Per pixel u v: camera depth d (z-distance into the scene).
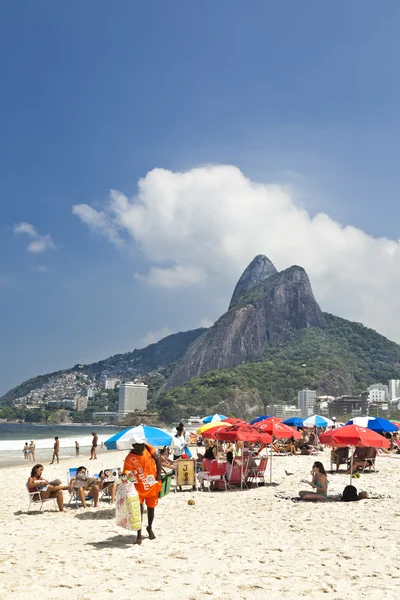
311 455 33.28
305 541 10.42
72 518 13.78
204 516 13.72
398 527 11.72
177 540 10.58
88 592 7.11
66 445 62.06
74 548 9.95
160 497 16.45
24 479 24.94
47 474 27.05
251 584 7.39
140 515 10.10
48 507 15.70
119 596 6.94
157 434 14.44
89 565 8.55
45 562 8.81
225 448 30.08
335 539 10.57
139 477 10.26
